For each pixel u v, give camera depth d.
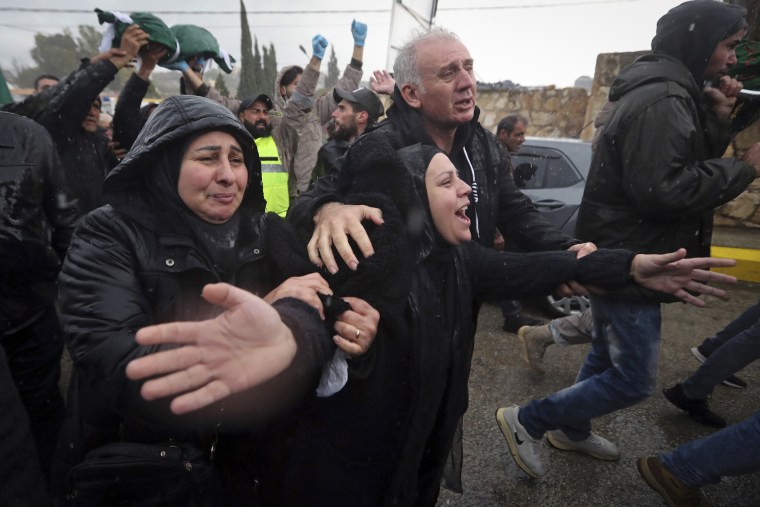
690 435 2.30
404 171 0.92
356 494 0.99
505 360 3.07
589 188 1.76
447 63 1.36
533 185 3.99
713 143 1.66
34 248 1.56
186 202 0.89
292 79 4.16
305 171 3.58
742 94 1.96
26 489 0.85
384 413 0.96
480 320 3.74
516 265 1.19
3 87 3.71
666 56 1.58
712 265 1.09
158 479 0.90
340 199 0.98
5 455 0.82
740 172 1.45
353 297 0.82
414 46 1.43
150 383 0.52
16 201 1.49
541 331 2.68
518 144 3.75
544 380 2.81
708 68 1.60
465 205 0.98
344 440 0.95
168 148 0.88
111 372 0.73
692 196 1.43
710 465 1.53
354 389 0.91
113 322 0.78
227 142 0.90
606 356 1.87
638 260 1.13
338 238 0.81
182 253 0.89
